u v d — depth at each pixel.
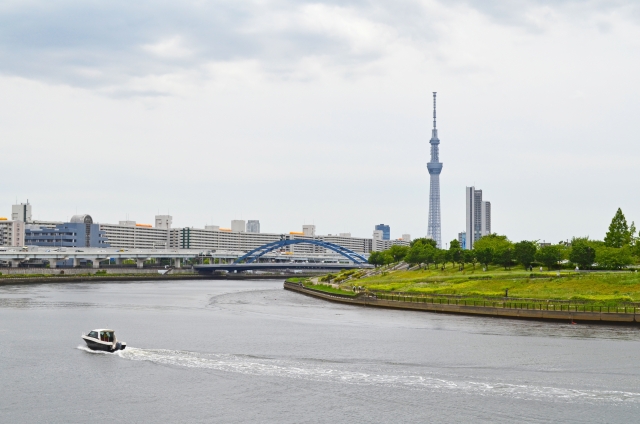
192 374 93.62
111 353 107.44
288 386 87.31
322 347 113.69
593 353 105.69
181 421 75.25
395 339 121.69
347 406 79.19
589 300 153.62
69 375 93.69
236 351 110.00
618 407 77.75
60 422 75.31
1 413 78.12
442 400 80.88
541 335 124.00
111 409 79.19
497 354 105.75
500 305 158.50
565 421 73.50
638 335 123.25
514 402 79.81
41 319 153.50
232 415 76.81
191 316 164.25
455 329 133.50
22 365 99.75
